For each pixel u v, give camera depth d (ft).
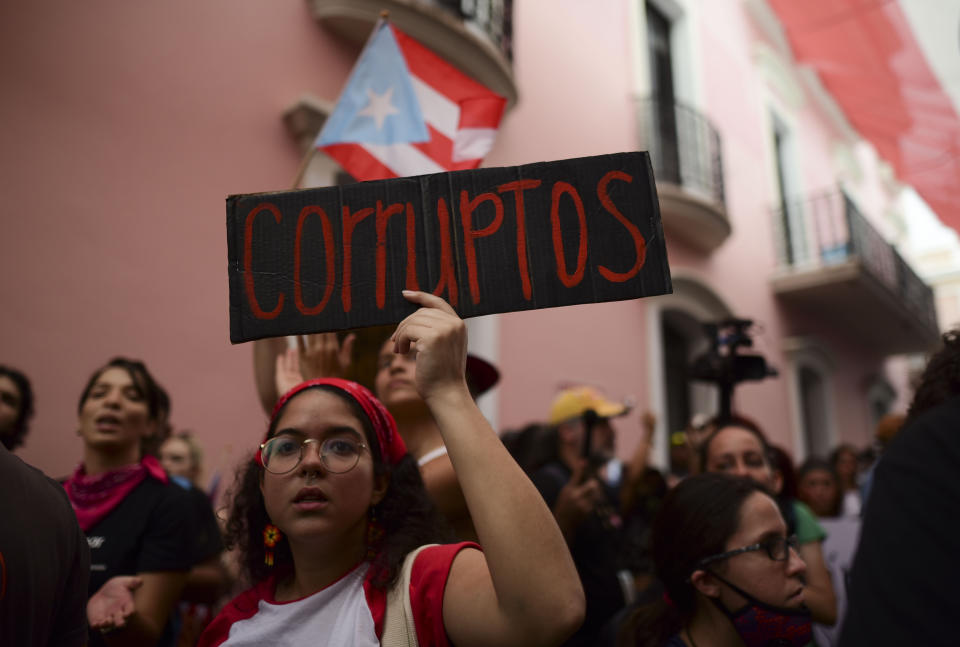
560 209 4.11
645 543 10.37
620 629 6.41
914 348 40.98
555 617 3.33
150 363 12.51
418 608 3.92
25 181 11.59
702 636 5.46
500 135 19.86
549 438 10.78
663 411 23.40
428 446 6.52
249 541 4.90
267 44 15.34
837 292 31.58
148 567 6.68
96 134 12.55
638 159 4.12
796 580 5.31
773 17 35.32
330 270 4.13
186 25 14.12
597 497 8.98
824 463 13.28
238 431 13.46
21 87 11.78
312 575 4.38
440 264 4.09
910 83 23.79
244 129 14.61
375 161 8.90
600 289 3.99
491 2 18.44
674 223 24.71
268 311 4.10
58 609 3.84
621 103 24.86
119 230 12.55
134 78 13.21
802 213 33.65
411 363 6.65
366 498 4.38
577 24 23.77
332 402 4.52
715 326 11.16
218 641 4.46
